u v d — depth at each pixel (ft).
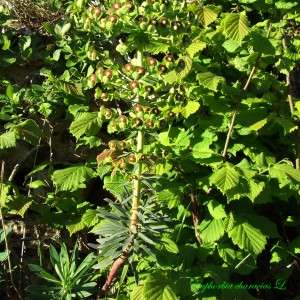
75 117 2.77
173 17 1.85
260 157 2.35
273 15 2.45
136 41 1.85
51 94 2.77
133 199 1.96
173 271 2.11
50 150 2.78
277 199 2.67
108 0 2.21
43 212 2.61
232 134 2.42
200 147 2.37
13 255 2.57
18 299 2.49
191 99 2.43
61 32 2.80
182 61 1.87
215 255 2.35
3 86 2.87
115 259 2.10
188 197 2.44
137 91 1.79
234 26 2.11
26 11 3.17
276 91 2.86
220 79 2.21
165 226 1.94
